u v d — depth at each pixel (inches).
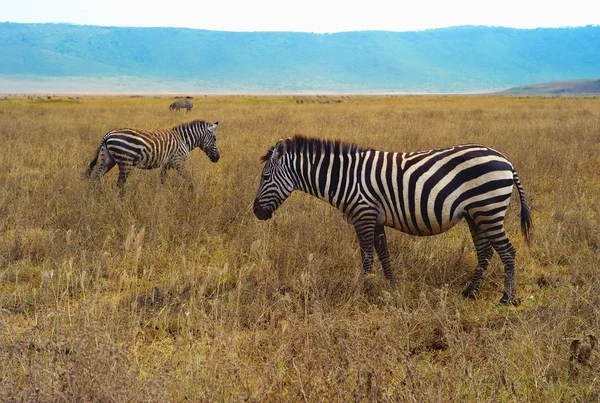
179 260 251.8
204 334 177.0
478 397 136.7
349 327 163.6
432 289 216.5
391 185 210.5
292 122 822.5
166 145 371.9
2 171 421.4
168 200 323.6
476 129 692.7
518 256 256.1
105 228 286.4
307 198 338.3
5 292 213.5
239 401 127.0
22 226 279.1
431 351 175.9
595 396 142.2
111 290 220.1
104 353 133.0
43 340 151.3
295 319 173.0
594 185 390.0
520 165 430.0
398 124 780.6
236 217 304.2
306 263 234.2
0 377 138.0
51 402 121.8
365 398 130.3
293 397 136.3
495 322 193.2
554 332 167.9
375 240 222.8
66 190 345.4
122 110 1270.9
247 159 434.0
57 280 219.5
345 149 220.8
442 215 206.8
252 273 235.0
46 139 596.1
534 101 2081.7
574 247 263.3
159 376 130.0
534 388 146.3
